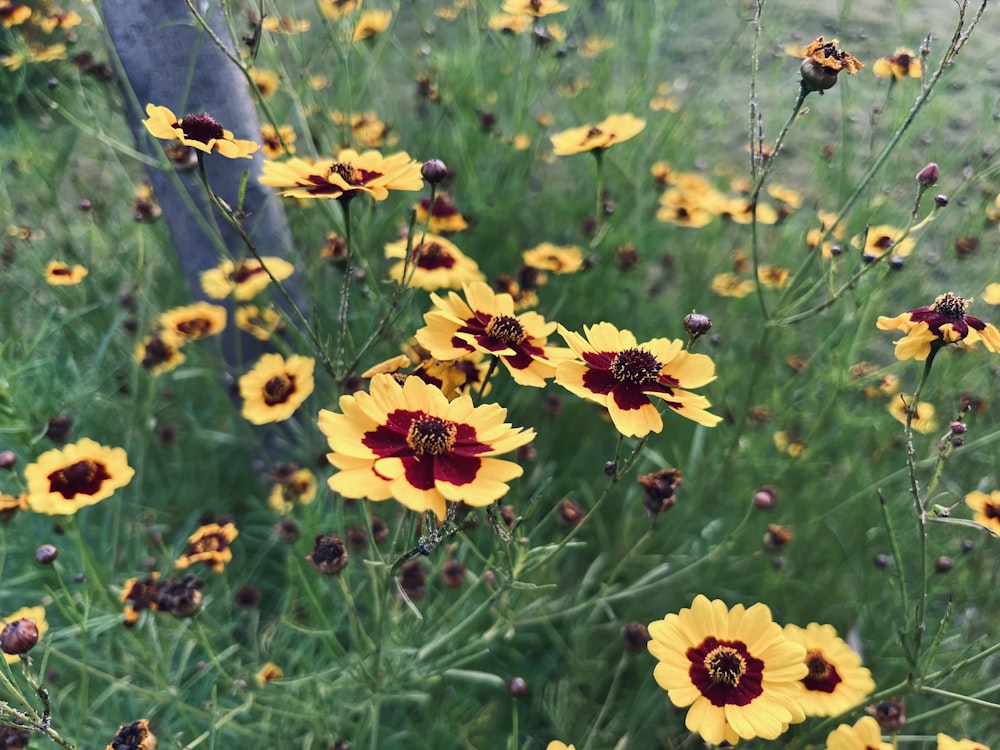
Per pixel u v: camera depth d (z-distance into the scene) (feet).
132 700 1.03
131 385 1.28
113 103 1.38
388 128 1.59
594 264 1.35
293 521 1.09
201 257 1.25
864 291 1.21
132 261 1.51
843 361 1.19
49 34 1.66
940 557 1.14
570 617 1.21
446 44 1.91
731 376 1.37
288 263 1.21
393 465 0.60
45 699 0.67
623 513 1.30
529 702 1.17
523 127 1.72
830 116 2.17
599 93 1.80
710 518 1.33
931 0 2.48
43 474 0.86
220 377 1.35
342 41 1.42
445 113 1.62
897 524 1.28
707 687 0.67
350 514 1.22
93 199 1.57
